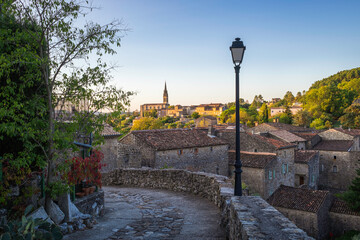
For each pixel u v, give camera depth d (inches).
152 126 2664.9
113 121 323.9
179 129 1280.8
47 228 212.7
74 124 301.9
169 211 389.4
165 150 1028.5
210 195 460.1
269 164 1227.2
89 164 342.6
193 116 6023.6
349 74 6820.9
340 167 1854.1
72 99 307.9
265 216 195.6
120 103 314.2
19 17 275.7
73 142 309.1
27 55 252.8
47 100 294.0
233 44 289.6
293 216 999.0
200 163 1181.1
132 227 311.1
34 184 286.0
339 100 3604.8
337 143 1964.8
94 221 323.0
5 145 284.7
